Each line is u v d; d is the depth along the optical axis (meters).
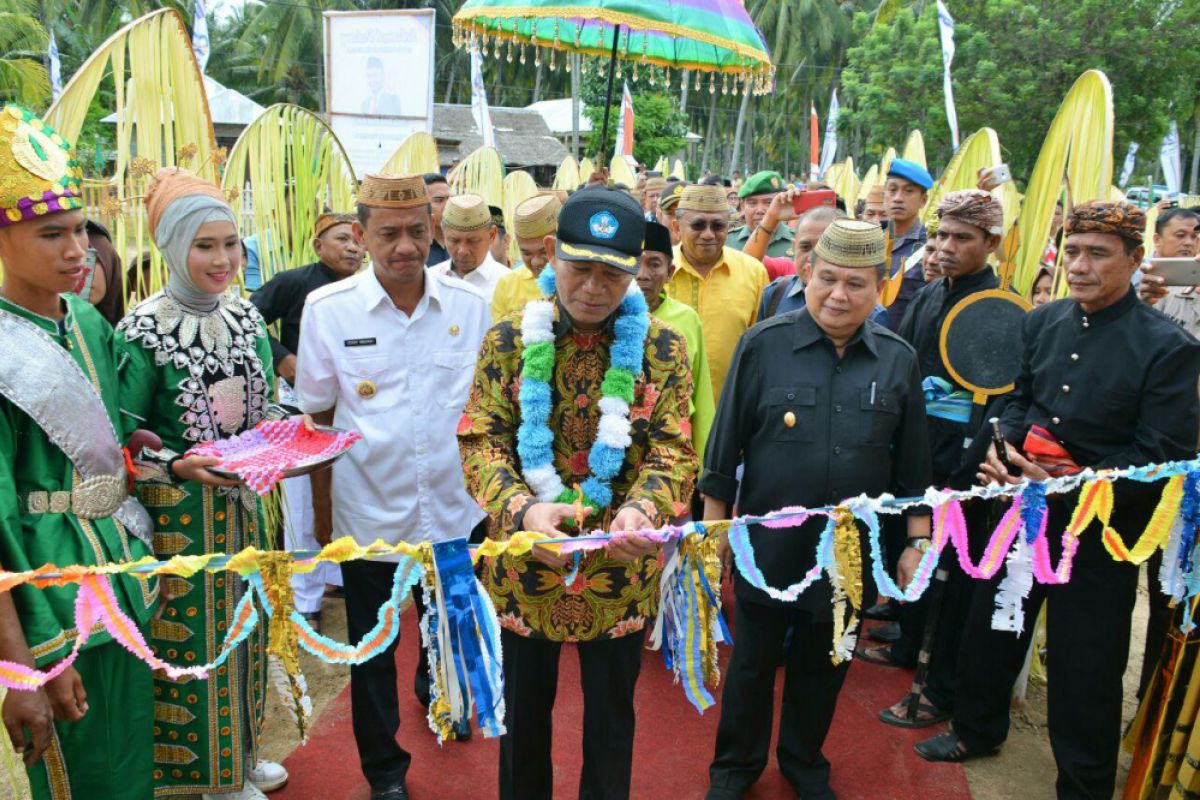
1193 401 2.85
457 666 2.06
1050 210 4.55
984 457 3.53
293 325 4.62
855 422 2.96
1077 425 3.05
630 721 2.59
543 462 2.38
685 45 5.00
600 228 2.19
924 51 25.98
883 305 4.82
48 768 2.42
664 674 4.20
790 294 4.34
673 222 5.75
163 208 2.61
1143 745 3.23
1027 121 24.48
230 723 2.85
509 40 4.80
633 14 3.80
